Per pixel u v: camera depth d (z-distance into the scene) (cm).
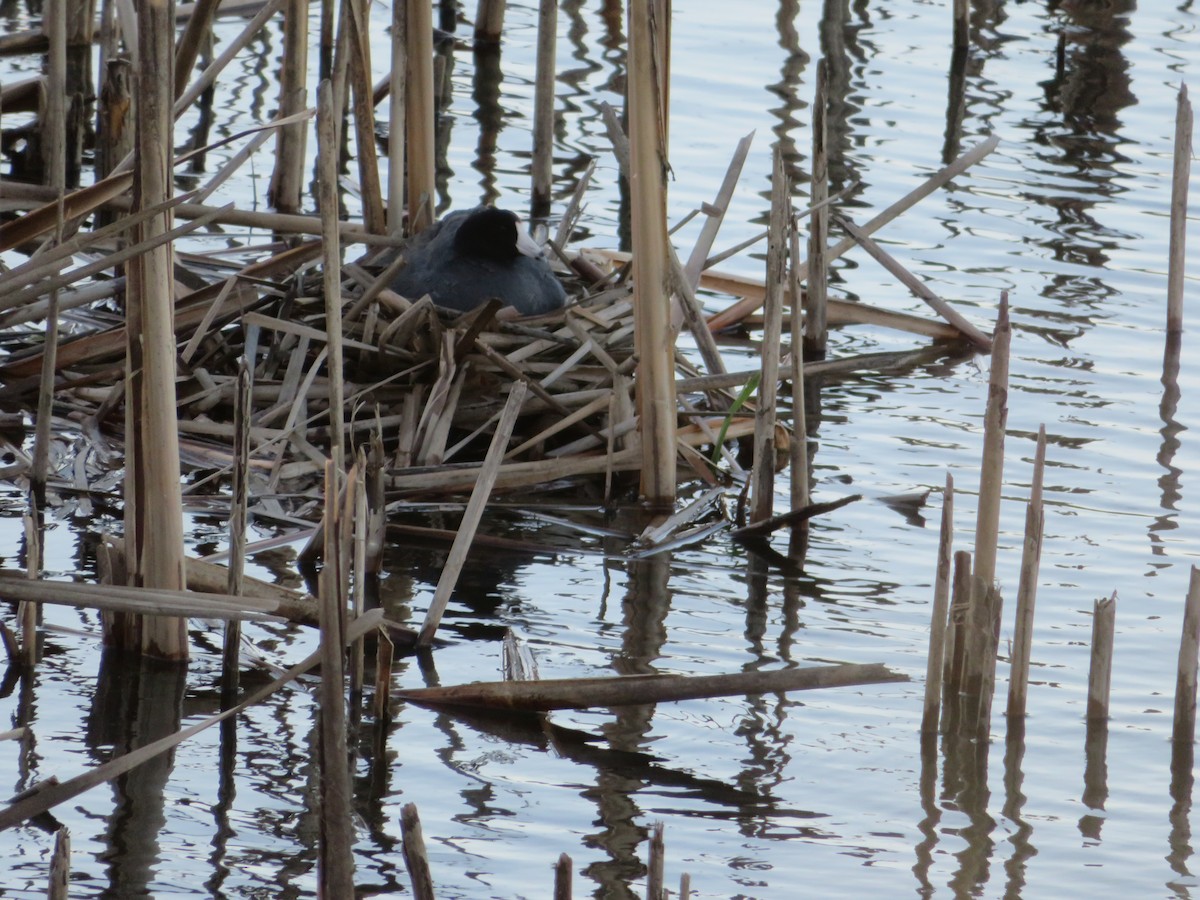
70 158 1628
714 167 1731
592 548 1009
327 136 799
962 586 828
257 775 721
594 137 1830
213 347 1141
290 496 1029
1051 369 1304
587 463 1093
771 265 1010
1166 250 1566
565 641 872
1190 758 771
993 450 775
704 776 743
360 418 1127
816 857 679
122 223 743
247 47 2061
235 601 735
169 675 812
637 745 770
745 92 1969
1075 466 1130
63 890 528
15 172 1633
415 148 1374
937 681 779
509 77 2011
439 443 1088
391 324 1122
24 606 801
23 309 1143
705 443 1162
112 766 620
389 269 1144
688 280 1201
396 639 861
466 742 763
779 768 754
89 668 815
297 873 647
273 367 1133
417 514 1048
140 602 720
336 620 576
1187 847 696
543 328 1205
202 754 736
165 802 696
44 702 775
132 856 653
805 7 2361
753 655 862
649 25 980
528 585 947
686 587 952
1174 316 1330
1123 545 1007
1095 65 2122
